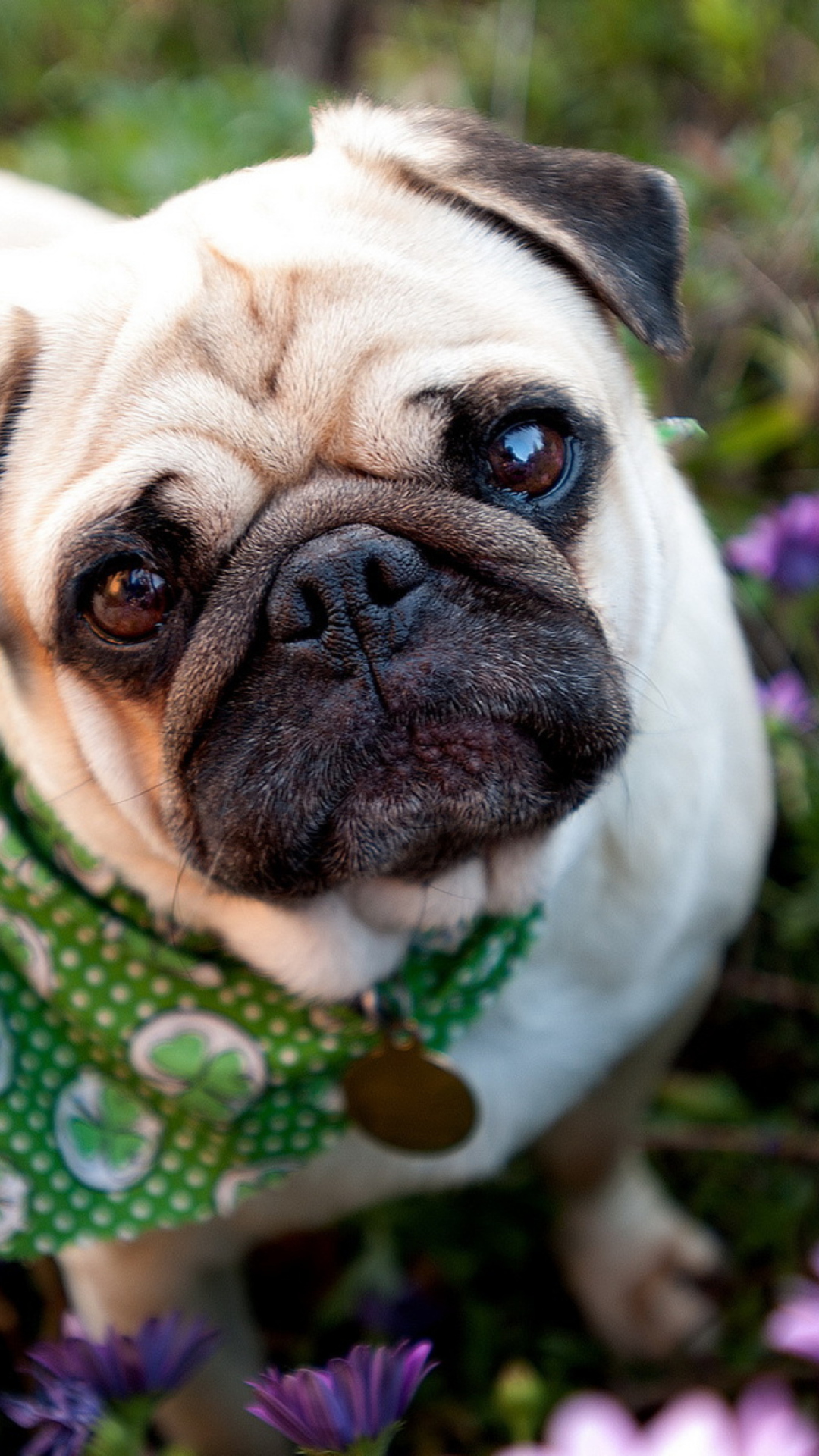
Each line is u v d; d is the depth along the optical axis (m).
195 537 0.45
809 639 0.65
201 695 0.45
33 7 1.05
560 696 0.45
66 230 0.61
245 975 0.50
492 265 0.49
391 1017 0.51
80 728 0.47
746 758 0.55
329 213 0.49
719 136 0.85
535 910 0.51
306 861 0.45
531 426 0.46
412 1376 0.41
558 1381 0.58
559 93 0.89
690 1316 0.58
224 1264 0.54
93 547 0.45
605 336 0.50
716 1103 0.62
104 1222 0.51
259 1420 0.55
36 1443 0.46
